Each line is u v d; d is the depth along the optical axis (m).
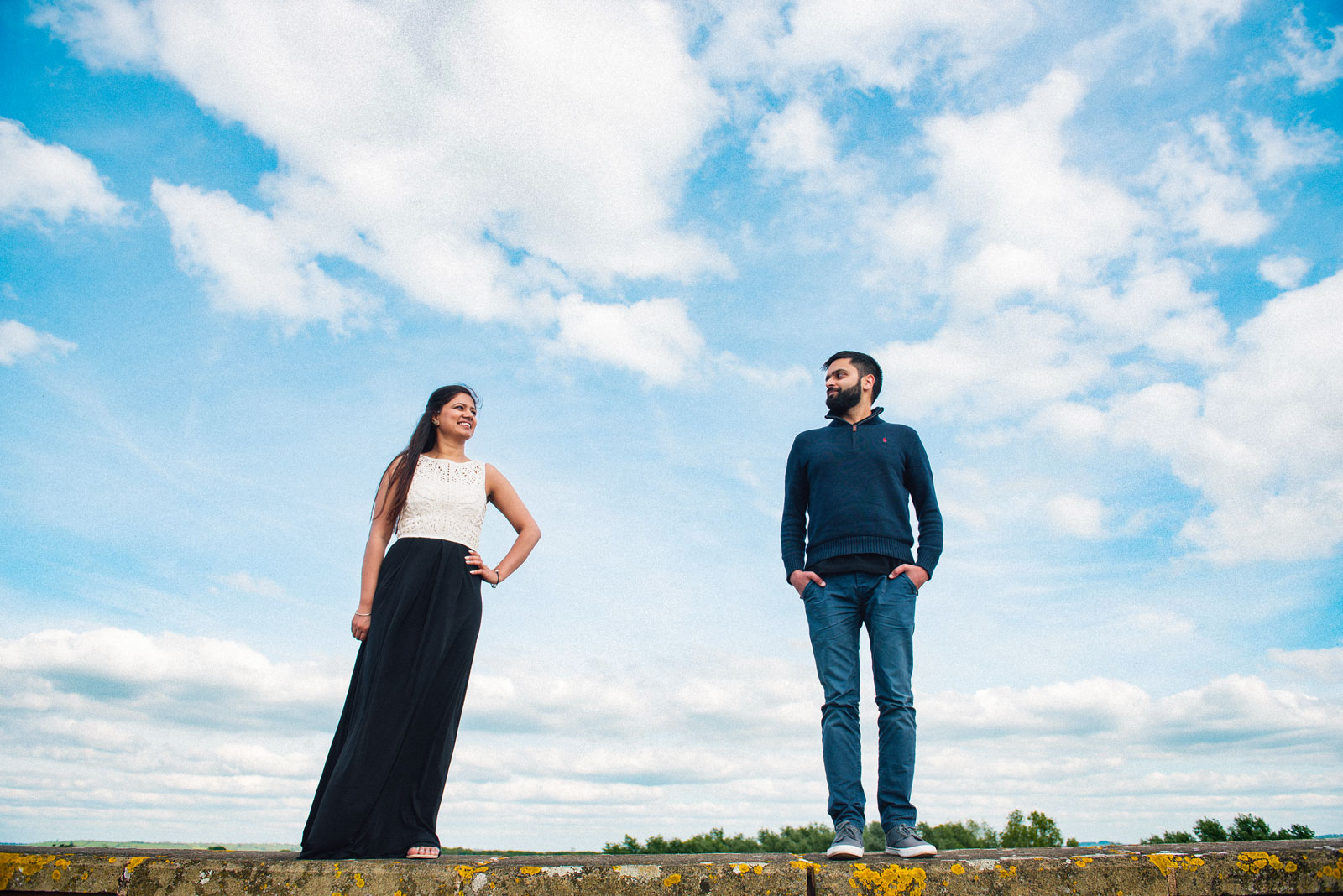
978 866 2.43
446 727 3.14
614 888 2.37
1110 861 2.43
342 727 3.23
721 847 15.80
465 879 2.40
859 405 3.71
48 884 2.46
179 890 2.43
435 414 3.74
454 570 3.39
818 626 3.31
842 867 2.42
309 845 2.84
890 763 2.98
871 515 3.36
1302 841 2.67
